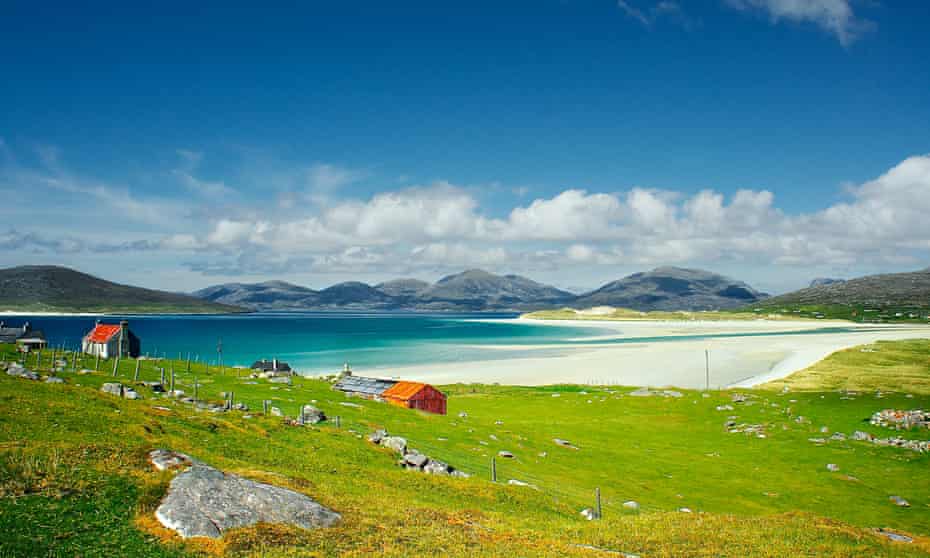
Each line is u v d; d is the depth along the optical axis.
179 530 24.09
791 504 59.06
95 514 24.31
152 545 22.70
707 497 60.06
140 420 40.62
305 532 26.66
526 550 29.45
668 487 62.94
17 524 22.30
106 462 29.75
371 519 30.64
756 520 39.28
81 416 38.00
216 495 27.22
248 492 28.36
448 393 131.38
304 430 52.62
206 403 60.50
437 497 40.50
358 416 72.69
